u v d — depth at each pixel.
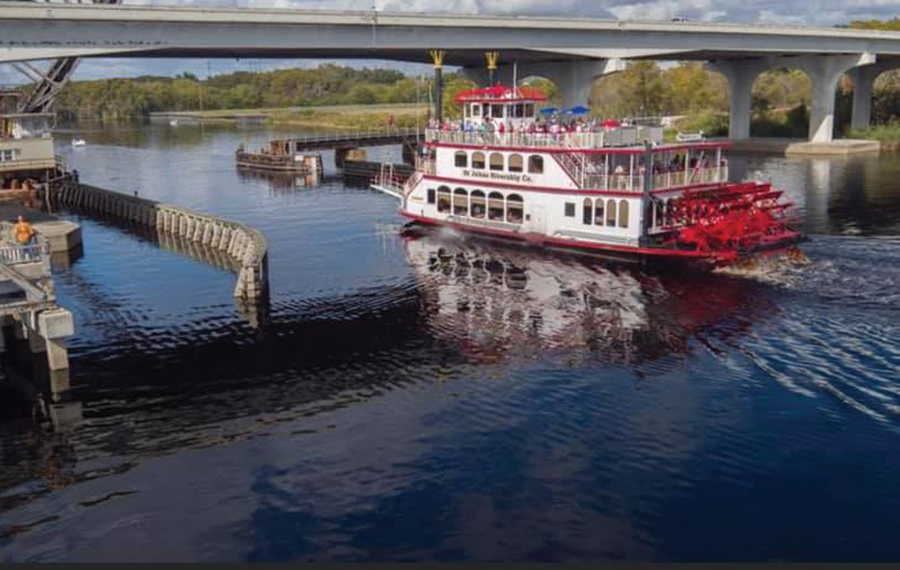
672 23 104.81
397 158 128.00
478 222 58.91
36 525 23.83
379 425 29.48
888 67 136.00
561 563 21.53
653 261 49.25
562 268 50.19
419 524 23.42
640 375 33.16
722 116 151.25
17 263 35.75
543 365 34.62
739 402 30.33
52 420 30.61
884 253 48.81
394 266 52.56
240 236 55.72
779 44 114.50
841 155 117.50
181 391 32.97
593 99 171.50
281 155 109.75
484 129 58.44
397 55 103.06
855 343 35.00
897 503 23.80
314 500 24.78
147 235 66.94
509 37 94.81
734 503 24.08
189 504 24.75
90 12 67.94
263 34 78.75
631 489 24.94
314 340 38.72
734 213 48.00
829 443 27.12
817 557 21.61
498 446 27.70
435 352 36.62
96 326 41.59
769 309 39.69
